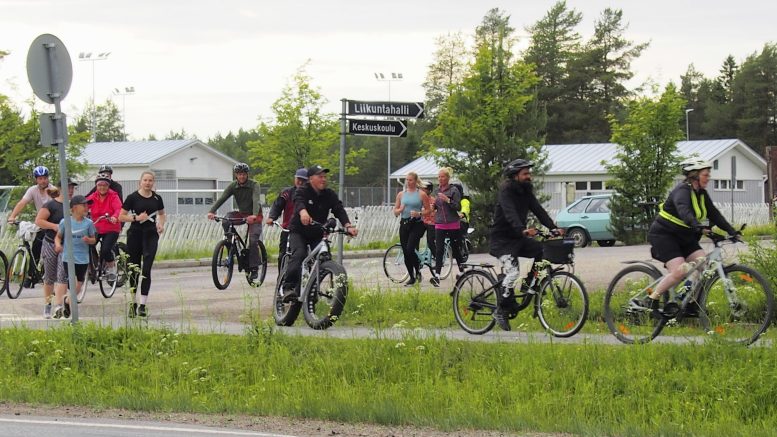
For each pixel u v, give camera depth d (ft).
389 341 59.67
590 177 274.77
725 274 56.29
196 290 96.22
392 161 504.02
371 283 91.61
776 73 518.37
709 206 57.36
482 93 166.09
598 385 51.65
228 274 96.73
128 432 42.32
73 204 78.07
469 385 52.90
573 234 182.70
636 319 59.16
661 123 180.45
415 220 94.73
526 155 165.68
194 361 59.16
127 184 304.91
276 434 42.42
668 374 51.98
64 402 52.06
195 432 42.42
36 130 158.30
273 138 219.61
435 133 167.53
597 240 184.03
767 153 291.79
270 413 48.80
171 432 42.34
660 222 57.93
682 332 62.85
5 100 158.51
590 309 69.72
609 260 117.50
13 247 130.00
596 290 79.92
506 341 59.67
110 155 312.29
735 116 531.50
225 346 61.36
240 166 96.73
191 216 154.20
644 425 45.93
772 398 49.39
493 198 161.89
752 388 50.14
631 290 59.62
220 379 57.11
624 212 180.45
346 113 81.41
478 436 43.16
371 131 82.02
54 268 77.92
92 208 89.40
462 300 65.77
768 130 521.65
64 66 64.75
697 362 53.16
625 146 182.70
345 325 70.64
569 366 53.57
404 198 95.25
